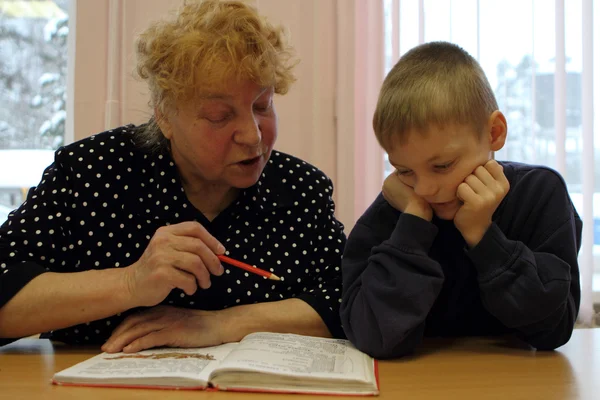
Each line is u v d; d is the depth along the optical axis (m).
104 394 0.72
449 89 0.88
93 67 1.75
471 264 1.03
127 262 1.09
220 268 0.94
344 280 1.02
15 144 1.96
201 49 0.92
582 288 1.77
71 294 0.94
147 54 1.00
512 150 1.83
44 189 1.08
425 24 1.81
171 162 1.11
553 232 0.96
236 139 0.97
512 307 0.90
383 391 0.74
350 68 1.78
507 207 1.00
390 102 0.91
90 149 1.12
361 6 1.81
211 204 1.16
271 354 0.83
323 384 0.73
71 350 0.99
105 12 1.75
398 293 0.91
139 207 1.10
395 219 1.04
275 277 0.96
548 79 1.83
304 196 1.19
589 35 1.82
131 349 0.91
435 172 0.91
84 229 1.08
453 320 1.08
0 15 1.95
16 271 0.98
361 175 1.81
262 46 0.96
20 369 0.85
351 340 0.95
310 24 1.81
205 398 0.71
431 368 0.86
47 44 1.97
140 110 1.64
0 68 1.95
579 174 1.84
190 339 0.95
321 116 1.81
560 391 0.74
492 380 0.79
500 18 1.82
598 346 0.99
